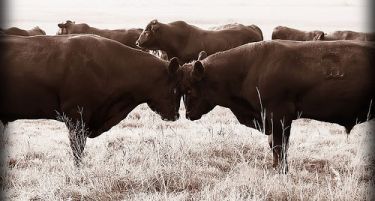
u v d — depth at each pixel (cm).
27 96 1370
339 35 3125
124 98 1443
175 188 1208
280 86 1341
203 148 1468
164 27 2959
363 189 1172
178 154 1351
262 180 1199
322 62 1334
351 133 1803
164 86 1464
